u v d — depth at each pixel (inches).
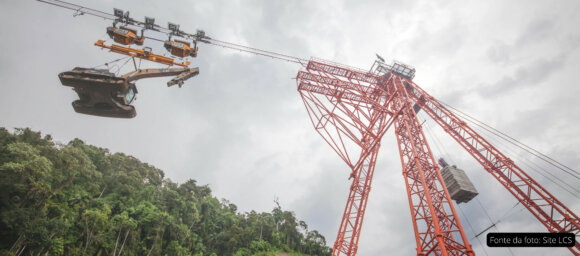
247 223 3779.5
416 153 1086.4
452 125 1327.5
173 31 765.9
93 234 1934.1
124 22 727.7
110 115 593.3
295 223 3941.9
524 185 1031.0
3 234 1503.4
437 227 856.9
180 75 645.3
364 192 1435.8
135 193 2682.1
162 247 2448.3
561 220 915.4
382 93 1644.9
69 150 2354.8
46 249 1604.3
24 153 1833.2
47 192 1749.5
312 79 1628.9
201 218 3361.2
